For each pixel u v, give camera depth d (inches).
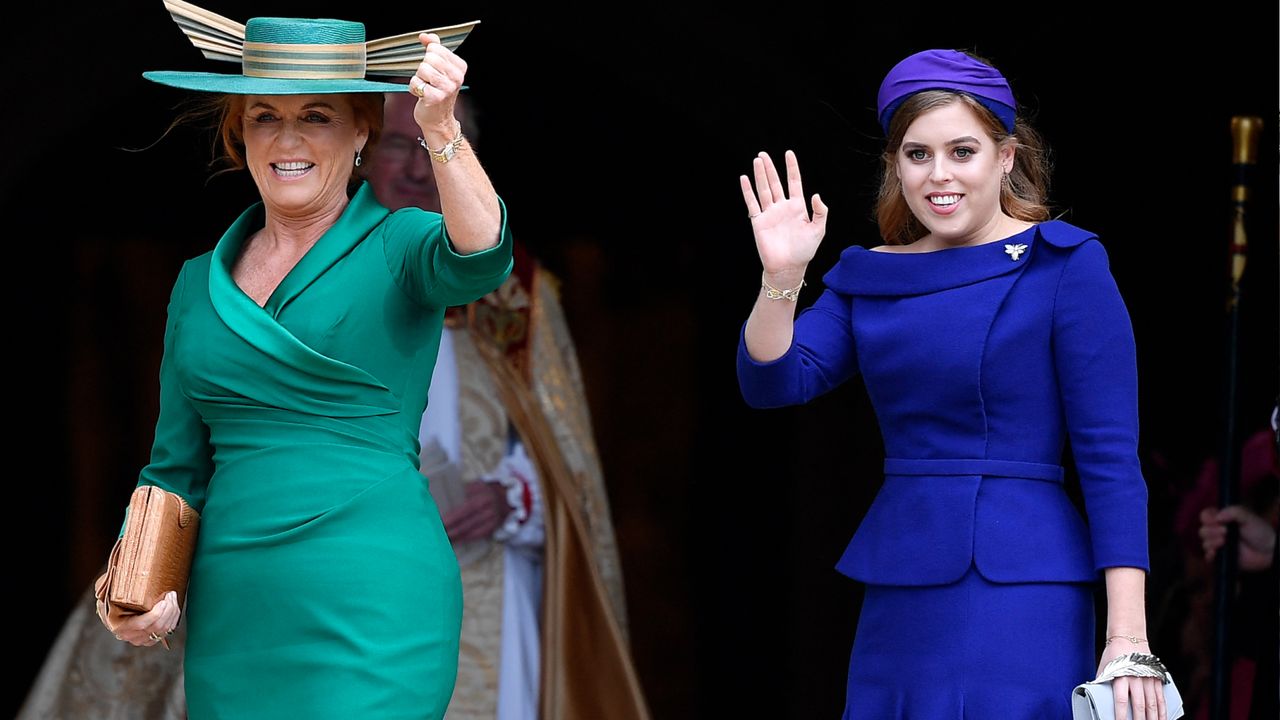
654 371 1627.7
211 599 616.4
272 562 607.8
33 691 1067.9
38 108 1266.0
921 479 635.5
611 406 1624.0
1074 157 1299.2
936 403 633.0
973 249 640.4
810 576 1318.9
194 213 1599.4
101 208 1582.2
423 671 613.6
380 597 607.5
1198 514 1160.2
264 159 621.9
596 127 1627.7
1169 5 1280.8
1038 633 616.4
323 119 624.4
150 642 621.0
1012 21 1290.6
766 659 1569.9
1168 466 1250.6
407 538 614.9
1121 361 621.6
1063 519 627.2
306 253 629.3
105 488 1572.3
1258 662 890.7
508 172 1632.6
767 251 626.8
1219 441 1022.4
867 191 1289.4
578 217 1637.6
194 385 617.0
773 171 632.4
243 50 625.3
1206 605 1148.5
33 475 1558.8
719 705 1572.3
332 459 610.5
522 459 1074.7
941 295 637.9
